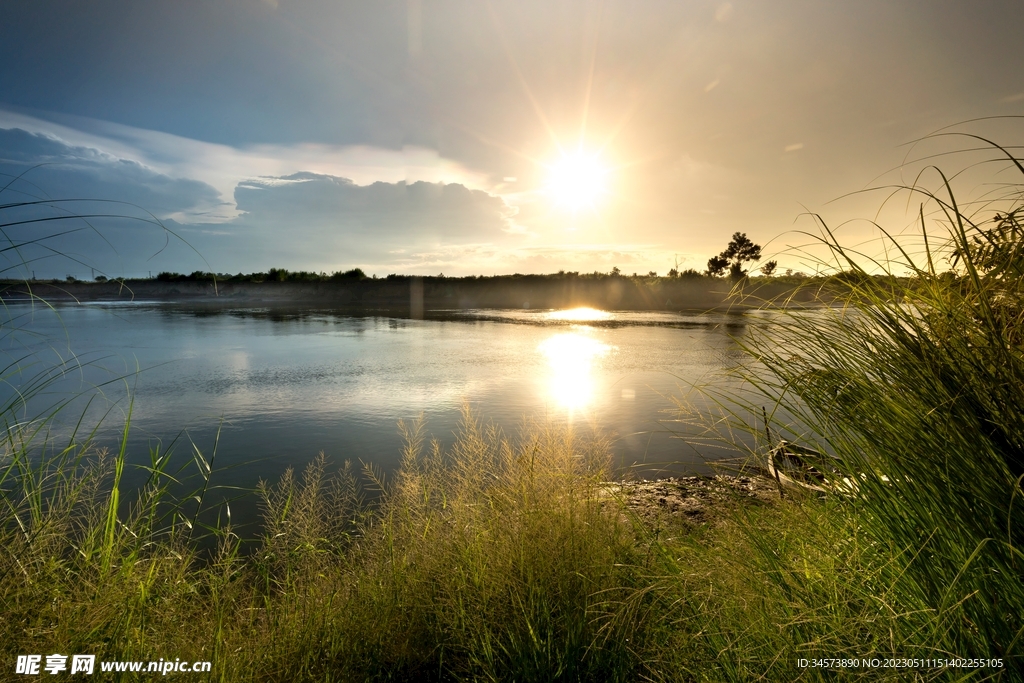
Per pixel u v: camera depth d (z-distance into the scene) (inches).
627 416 375.6
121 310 1990.7
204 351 808.3
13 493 96.3
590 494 109.0
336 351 821.2
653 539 105.0
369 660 89.7
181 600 95.6
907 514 61.4
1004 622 53.2
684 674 76.6
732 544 84.7
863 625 64.5
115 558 95.4
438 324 1453.0
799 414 74.1
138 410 404.5
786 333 75.5
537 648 82.6
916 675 56.8
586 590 89.1
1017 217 63.7
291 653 87.8
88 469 111.7
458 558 102.6
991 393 56.9
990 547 54.0
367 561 111.2
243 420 377.7
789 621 66.4
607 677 80.0
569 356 757.9
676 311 2159.2
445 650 93.5
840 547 72.1
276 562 117.9
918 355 62.3
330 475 245.1
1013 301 62.4
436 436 327.3
